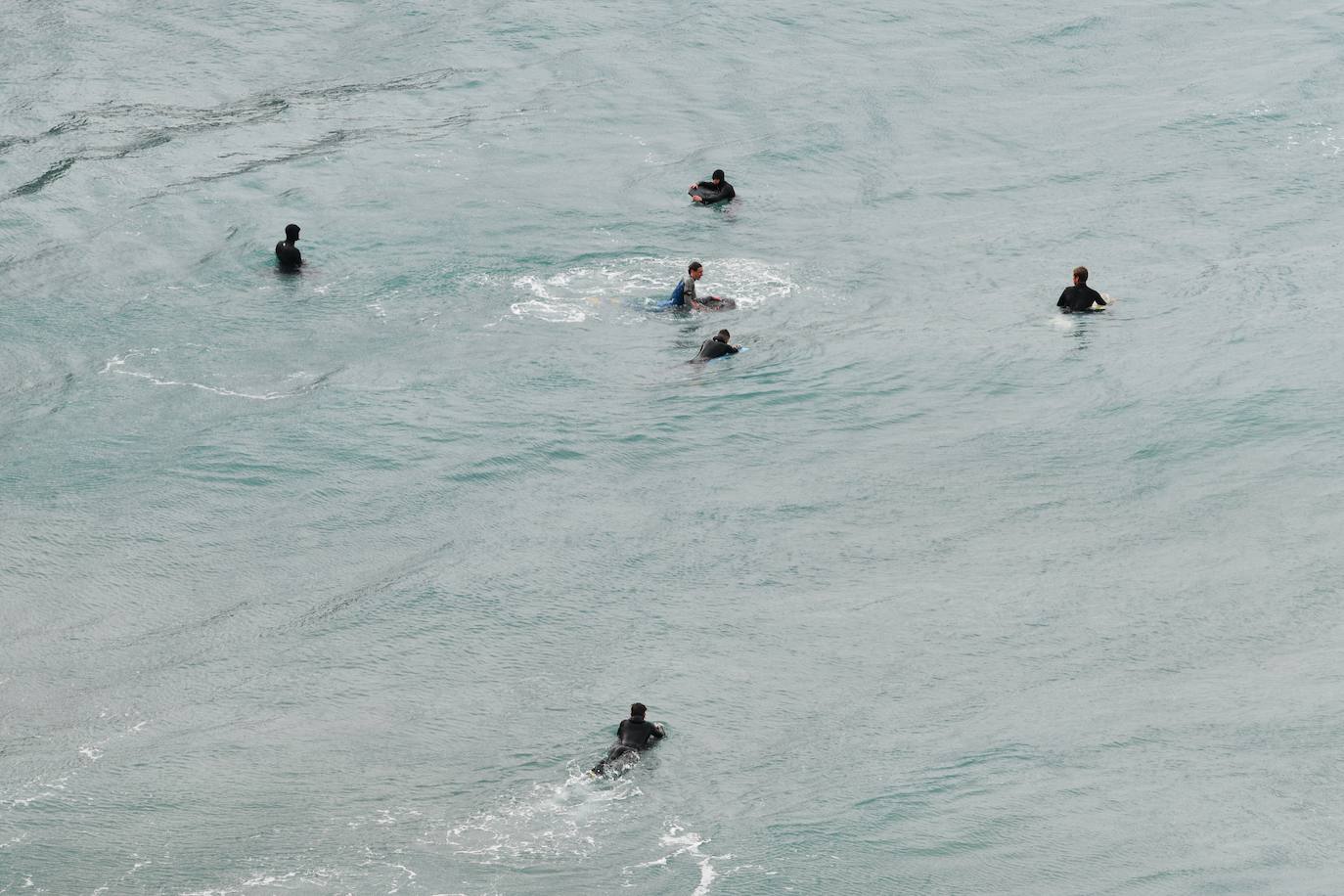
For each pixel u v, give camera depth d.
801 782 60.88
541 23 190.12
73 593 78.81
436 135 155.25
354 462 92.94
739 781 61.25
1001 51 182.75
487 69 175.00
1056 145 152.88
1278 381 98.44
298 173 144.12
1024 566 78.81
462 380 104.19
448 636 74.25
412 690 69.56
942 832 56.72
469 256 126.38
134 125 156.25
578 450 94.38
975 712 65.69
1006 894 52.66
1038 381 101.44
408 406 100.19
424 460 93.31
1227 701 65.19
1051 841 55.78
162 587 79.56
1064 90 169.50
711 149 152.12
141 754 64.44
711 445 94.75
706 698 67.88
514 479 90.94
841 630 73.44
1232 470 87.62
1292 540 79.44
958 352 106.69
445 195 139.62
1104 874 53.53
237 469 91.94
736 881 54.00
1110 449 91.25
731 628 74.12
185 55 178.00
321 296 118.94
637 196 140.00
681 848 56.44
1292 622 71.75
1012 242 129.25
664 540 83.38
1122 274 121.12
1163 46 183.25
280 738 65.69
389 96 166.62
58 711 68.25
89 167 144.62
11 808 60.22
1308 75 168.38
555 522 85.75
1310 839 54.94
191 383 103.81
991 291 119.00
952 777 60.59
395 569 80.94
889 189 142.50
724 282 121.50
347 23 190.75
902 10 198.25
